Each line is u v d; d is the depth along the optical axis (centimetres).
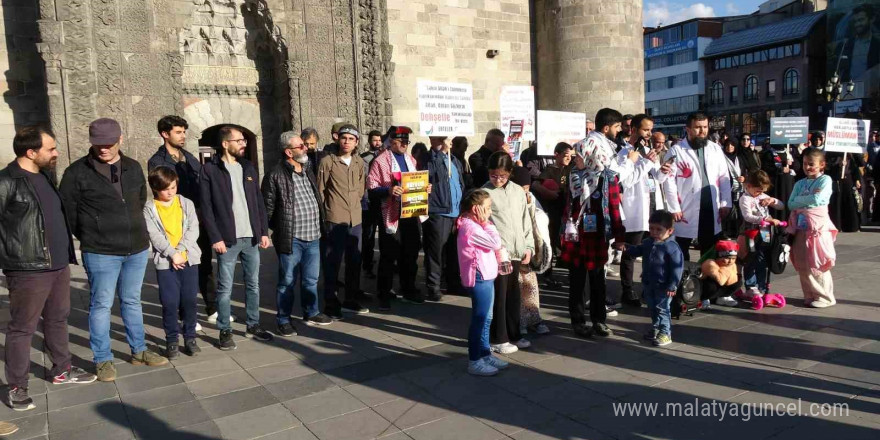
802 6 6150
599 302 565
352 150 659
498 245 470
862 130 1130
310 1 1380
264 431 393
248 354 553
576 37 1639
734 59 6234
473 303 478
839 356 495
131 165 503
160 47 1226
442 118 708
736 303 670
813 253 640
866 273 795
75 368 500
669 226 528
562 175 760
